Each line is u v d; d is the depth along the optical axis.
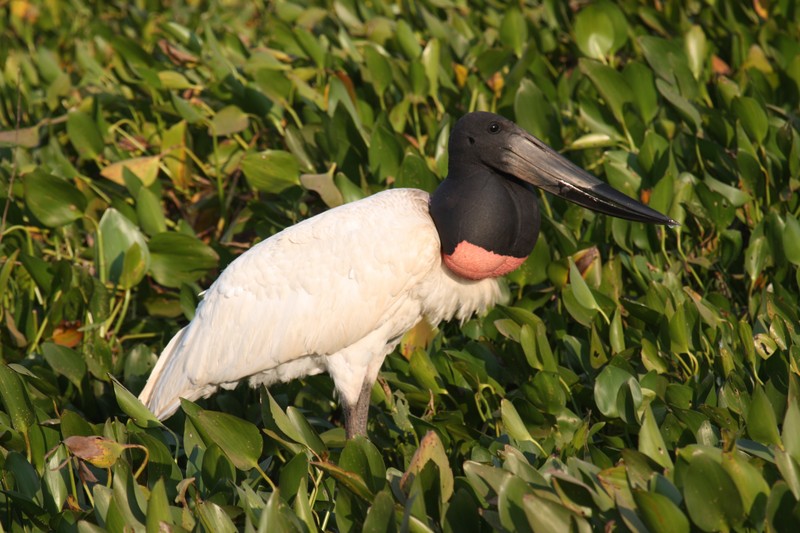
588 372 8.38
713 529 5.44
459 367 8.16
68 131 11.69
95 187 11.51
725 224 9.37
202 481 7.08
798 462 5.92
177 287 10.55
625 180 10.04
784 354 7.16
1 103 14.27
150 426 7.65
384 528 5.73
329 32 14.20
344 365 8.27
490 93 12.04
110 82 13.91
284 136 11.79
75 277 9.76
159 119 12.70
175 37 14.09
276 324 8.15
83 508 7.18
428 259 8.04
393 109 11.50
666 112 11.12
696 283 9.75
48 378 9.14
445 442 7.94
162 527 5.93
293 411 7.12
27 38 17.08
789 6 12.55
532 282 9.40
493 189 7.87
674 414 6.99
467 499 5.90
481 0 14.85
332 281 8.05
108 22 17.97
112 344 10.01
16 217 11.02
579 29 12.11
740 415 6.98
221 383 8.38
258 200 10.85
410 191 8.35
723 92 10.76
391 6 15.36
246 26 17.69
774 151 10.12
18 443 7.67
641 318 8.45
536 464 7.08
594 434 7.96
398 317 8.32
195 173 12.20
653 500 5.30
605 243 9.79
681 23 12.67
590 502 5.66
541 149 7.84
